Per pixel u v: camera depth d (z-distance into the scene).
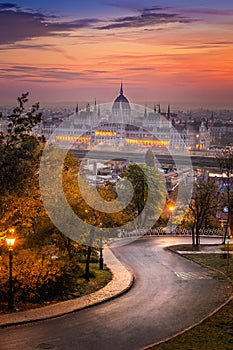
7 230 39.84
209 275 49.91
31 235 45.44
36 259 40.50
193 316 34.62
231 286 44.59
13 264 38.81
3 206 39.06
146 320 33.59
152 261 58.59
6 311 34.62
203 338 29.38
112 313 35.25
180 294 41.31
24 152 38.75
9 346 28.17
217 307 37.06
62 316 34.28
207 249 68.19
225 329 31.08
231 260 57.03
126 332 30.98
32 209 41.59
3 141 38.62
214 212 93.25
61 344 28.64
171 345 28.16
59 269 40.28
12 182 38.03
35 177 42.81
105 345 28.59
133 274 49.91
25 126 39.12
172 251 66.19
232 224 72.81
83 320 33.41
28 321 32.62
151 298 39.88
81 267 49.41
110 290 41.81
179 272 51.47
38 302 37.31
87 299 38.53
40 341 29.05
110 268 52.94
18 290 37.12
